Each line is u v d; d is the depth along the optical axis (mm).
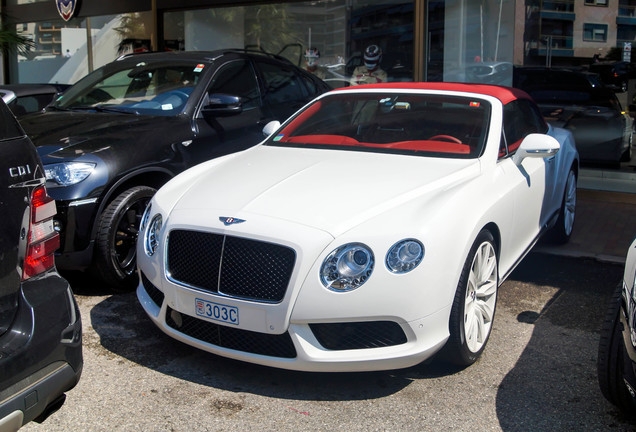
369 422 3105
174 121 5281
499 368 3656
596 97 7836
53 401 2564
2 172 2404
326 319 3135
